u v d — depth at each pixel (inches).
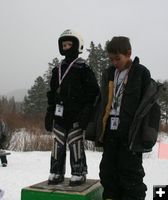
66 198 181.8
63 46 201.9
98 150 708.7
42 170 465.4
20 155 634.8
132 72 174.9
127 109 173.0
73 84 197.6
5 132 524.4
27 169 473.7
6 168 480.1
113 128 175.8
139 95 172.6
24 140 738.8
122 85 176.6
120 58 175.0
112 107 177.5
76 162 198.4
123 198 174.6
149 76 174.1
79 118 193.0
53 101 205.9
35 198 187.0
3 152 502.9
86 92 196.7
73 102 197.2
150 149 169.9
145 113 165.9
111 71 182.9
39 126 841.5
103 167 178.7
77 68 198.2
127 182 172.4
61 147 201.3
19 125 822.5
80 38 201.8
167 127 1035.9
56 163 201.0
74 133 198.7
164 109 1208.2
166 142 876.0
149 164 553.3
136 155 173.6
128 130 172.2
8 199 288.0
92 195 189.6
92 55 1651.1
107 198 178.5
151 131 167.0
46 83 1968.5
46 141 743.1
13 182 367.2
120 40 175.3
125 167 172.4
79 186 196.1
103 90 181.5
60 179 201.9
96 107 187.9
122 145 174.2
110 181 177.9
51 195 183.9
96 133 180.7
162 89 168.4
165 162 584.1
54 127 203.9
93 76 197.6
